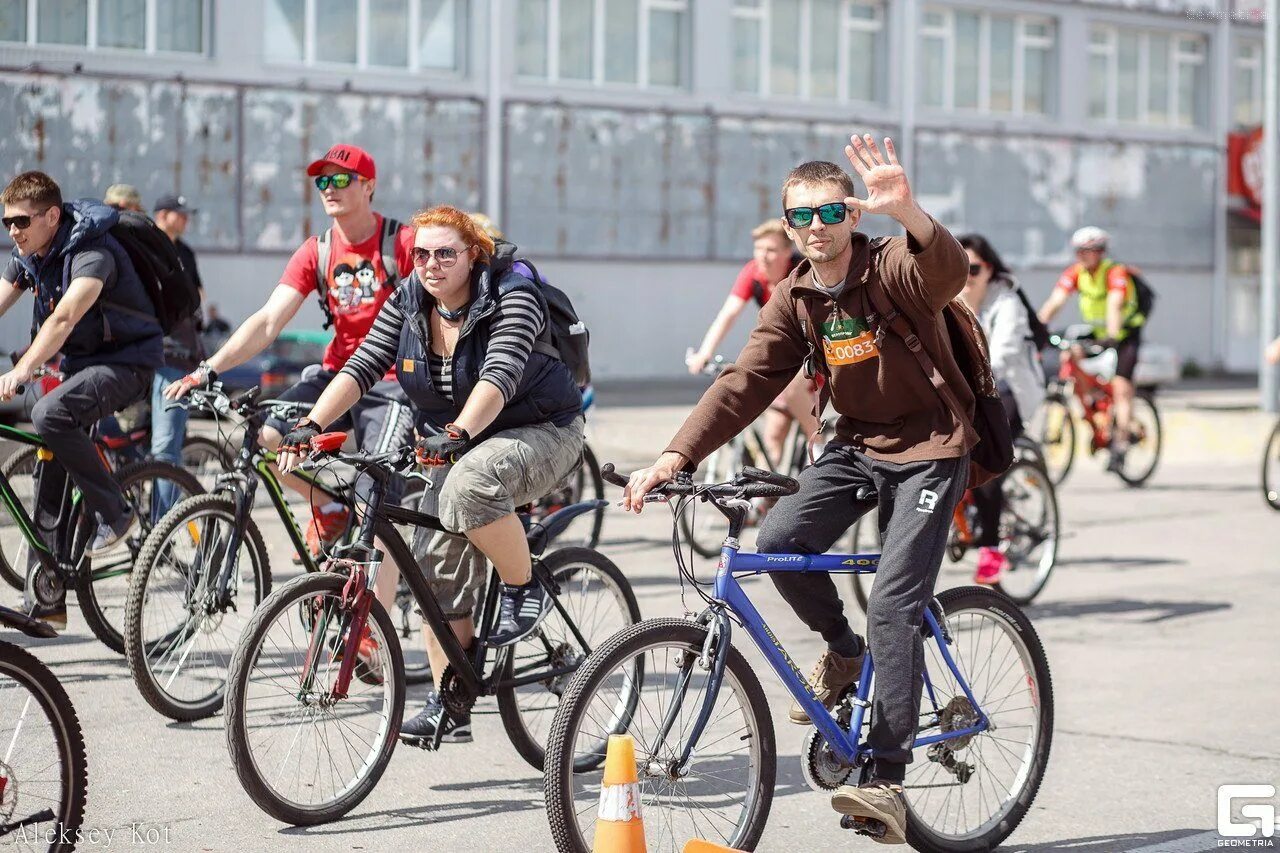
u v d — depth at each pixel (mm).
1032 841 4410
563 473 4855
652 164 27422
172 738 5289
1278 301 19297
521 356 4609
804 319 4125
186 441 7828
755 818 3998
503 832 4426
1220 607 7828
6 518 6293
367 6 25203
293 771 4426
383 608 4590
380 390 5824
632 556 9250
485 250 4715
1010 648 4469
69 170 22844
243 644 4285
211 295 23938
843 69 29188
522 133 26328
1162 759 5188
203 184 23797
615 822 3635
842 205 3900
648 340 27625
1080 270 12969
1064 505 11883
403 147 25375
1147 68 32531
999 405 4145
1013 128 30594
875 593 4035
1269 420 18875
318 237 5879
